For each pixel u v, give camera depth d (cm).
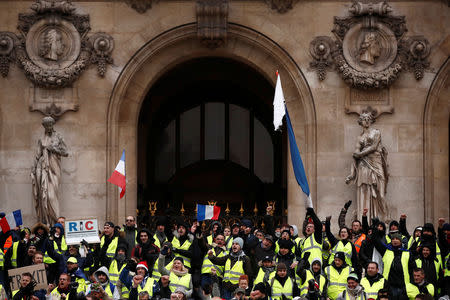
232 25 2517
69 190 2488
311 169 2502
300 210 2536
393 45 2481
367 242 1744
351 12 2491
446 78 2489
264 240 1828
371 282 1570
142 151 3039
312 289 1529
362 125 2436
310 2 2509
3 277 1819
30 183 2483
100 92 2505
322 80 2500
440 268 1695
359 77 2464
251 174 3061
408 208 2478
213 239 1909
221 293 1786
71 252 1853
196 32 2520
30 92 2495
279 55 2519
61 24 2495
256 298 1515
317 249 1761
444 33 2488
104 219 2491
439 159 2503
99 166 2497
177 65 2677
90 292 1595
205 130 3086
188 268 1856
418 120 2489
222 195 3056
